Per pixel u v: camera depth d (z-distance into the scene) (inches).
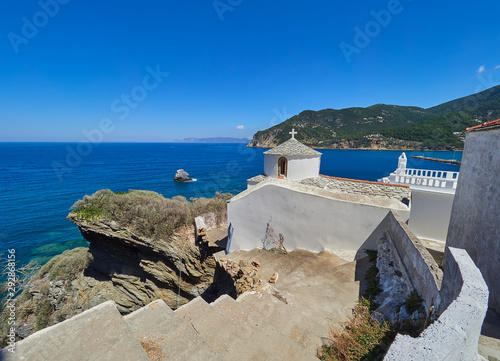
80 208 806.5
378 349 181.8
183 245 735.7
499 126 264.1
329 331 212.7
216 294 498.3
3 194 2062.0
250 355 145.3
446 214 518.9
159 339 127.9
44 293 828.6
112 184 2529.5
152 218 738.8
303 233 437.7
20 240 1243.2
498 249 257.9
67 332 111.2
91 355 101.7
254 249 510.3
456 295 152.9
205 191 2293.3
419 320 197.8
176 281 757.3
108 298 828.6
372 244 371.9
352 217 384.5
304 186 446.6
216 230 836.6
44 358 98.2
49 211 1638.8
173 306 776.9
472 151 334.3
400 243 291.7
